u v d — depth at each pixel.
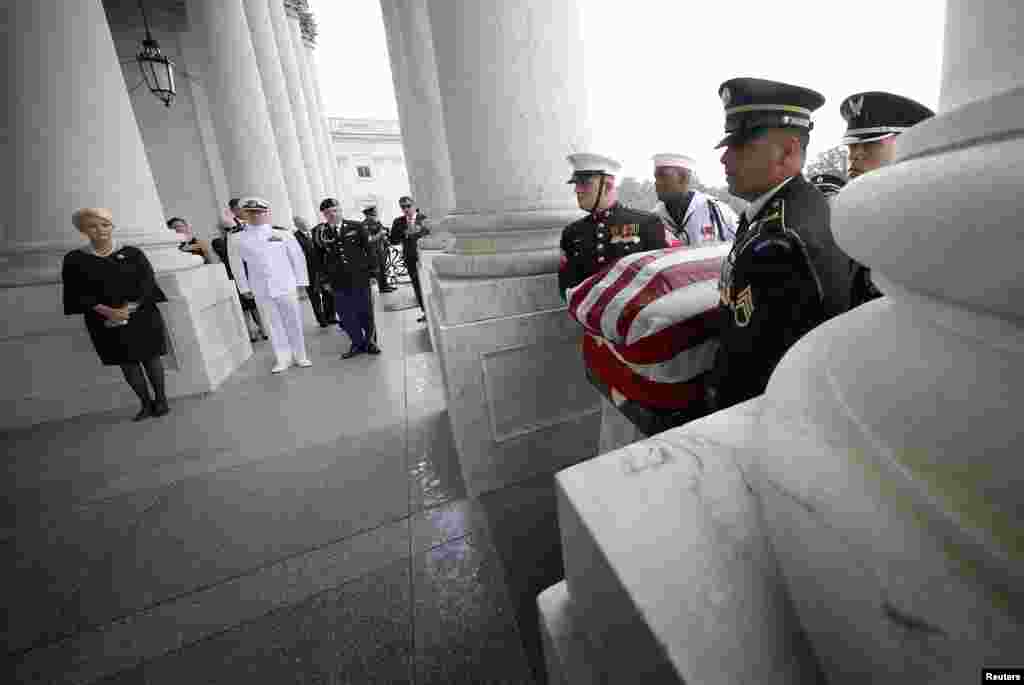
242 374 5.36
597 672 0.70
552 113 2.54
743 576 0.52
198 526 2.46
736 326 1.21
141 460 3.33
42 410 4.27
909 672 0.33
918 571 0.33
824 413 0.48
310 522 2.41
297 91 11.14
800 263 1.08
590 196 2.27
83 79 4.17
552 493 2.47
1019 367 0.33
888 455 0.38
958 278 0.34
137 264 3.96
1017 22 0.33
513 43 2.41
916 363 0.41
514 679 1.48
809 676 0.44
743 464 0.68
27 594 2.06
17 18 3.84
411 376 4.78
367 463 2.99
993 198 0.30
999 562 0.28
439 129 6.64
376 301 10.10
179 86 9.99
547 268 2.52
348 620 1.76
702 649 0.46
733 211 3.56
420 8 6.32
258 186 7.59
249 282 5.12
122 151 4.45
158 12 9.53
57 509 2.73
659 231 2.32
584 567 0.66
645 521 0.60
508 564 1.96
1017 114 0.31
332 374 5.09
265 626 1.77
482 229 2.65
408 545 2.15
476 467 2.50
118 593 2.02
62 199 4.23
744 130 1.22
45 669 1.67
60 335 4.33
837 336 0.60
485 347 2.42
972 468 0.32
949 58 0.41
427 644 1.62
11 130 4.00
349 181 27.61
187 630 1.79
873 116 1.80
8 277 4.13
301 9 13.27
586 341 2.02
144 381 4.15
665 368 1.43
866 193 0.47
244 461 3.17
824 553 0.40
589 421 2.71
